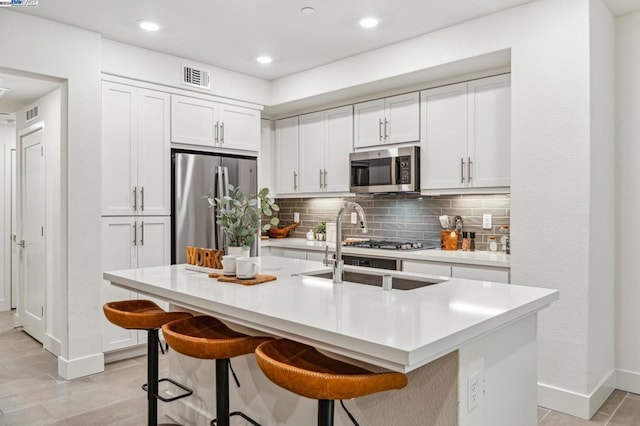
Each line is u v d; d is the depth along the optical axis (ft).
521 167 10.08
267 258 11.23
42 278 13.82
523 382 6.65
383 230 15.70
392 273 8.59
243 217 8.48
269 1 10.03
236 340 6.15
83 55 11.39
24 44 10.46
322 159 15.93
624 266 10.53
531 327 6.88
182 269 9.60
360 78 13.35
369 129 14.51
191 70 13.92
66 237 11.23
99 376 11.48
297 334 5.28
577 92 9.36
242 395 7.85
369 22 11.12
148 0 9.95
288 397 7.11
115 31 11.67
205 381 8.56
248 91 15.42
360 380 4.71
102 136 12.13
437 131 12.89
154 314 7.57
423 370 5.45
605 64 10.00
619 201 10.57
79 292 11.37
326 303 6.22
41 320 13.99
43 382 11.10
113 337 12.23
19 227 15.57
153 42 12.48
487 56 10.87
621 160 10.52
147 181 12.98
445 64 11.48
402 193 14.62
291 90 15.38
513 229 10.19
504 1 9.98
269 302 6.29
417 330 4.87
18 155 15.44
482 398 5.61
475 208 13.43
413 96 13.41
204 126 14.34
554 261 9.63
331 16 10.81
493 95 11.78
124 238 12.51
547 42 9.74
